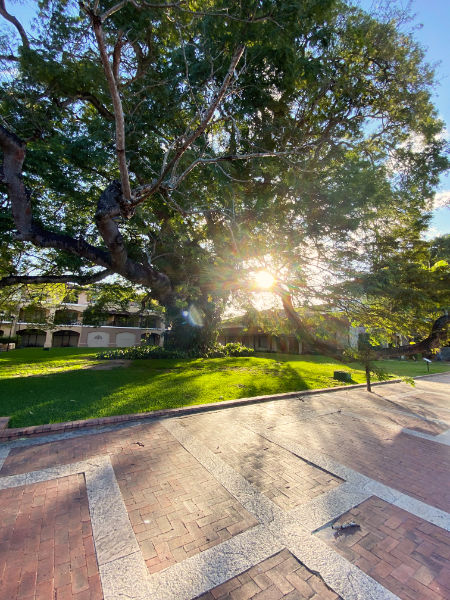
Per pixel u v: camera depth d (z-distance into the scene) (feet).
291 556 7.48
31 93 18.70
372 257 26.25
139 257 33.96
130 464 12.16
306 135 25.64
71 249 24.57
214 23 13.29
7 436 14.61
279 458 13.14
